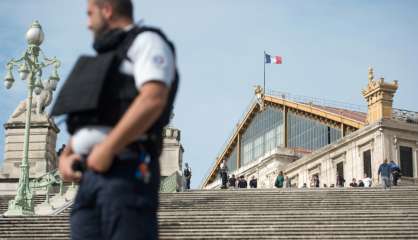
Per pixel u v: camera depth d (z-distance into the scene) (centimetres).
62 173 414
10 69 3216
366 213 2730
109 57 407
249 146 9662
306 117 8312
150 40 403
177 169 4694
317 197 3372
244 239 2538
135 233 388
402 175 5797
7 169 4794
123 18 426
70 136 421
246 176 7781
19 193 3198
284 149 7325
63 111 408
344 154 6266
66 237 2584
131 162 394
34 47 3297
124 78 404
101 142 402
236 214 2753
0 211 3741
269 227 2631
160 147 416
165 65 395
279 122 8831
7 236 2583
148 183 399
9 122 4912
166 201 3356
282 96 8750
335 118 7631
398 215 2709
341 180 5556
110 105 404
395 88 6138
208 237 2566
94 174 395
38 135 4869
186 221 2706
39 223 2688
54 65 3438
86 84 406
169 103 427
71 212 412
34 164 4791
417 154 5903
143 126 384
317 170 6581
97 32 426
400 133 5897
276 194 3456
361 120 7294
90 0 428
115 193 388
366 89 6288
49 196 3759
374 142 5919
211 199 3388
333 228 2592
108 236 391
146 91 386
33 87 3347
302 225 2630
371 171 5906
